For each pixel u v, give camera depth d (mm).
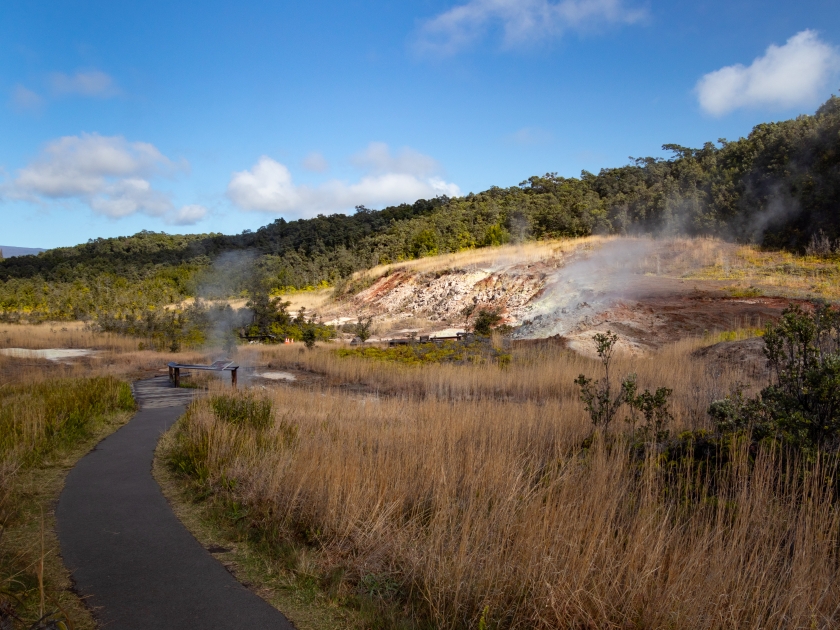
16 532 4781
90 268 70625
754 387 9438
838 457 4809
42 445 7281
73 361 20031
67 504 5586
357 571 4117
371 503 4852
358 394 13211
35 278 66250
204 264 68875
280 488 5371
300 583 4008
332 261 66688
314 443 6488
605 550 3744
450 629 3418
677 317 21938
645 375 12562
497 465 5449
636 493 5023
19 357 20250
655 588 3432
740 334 17875
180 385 14641
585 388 7797
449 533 4309
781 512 4340
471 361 17703
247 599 3785
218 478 6059
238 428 7543
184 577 4070
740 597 3336
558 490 4898
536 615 3355
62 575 4047
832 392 5199
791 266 28719
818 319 6086
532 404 9820
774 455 4941
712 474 5258
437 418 7812
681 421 7324
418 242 56406
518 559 3820
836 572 3625
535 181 72625
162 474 6703
